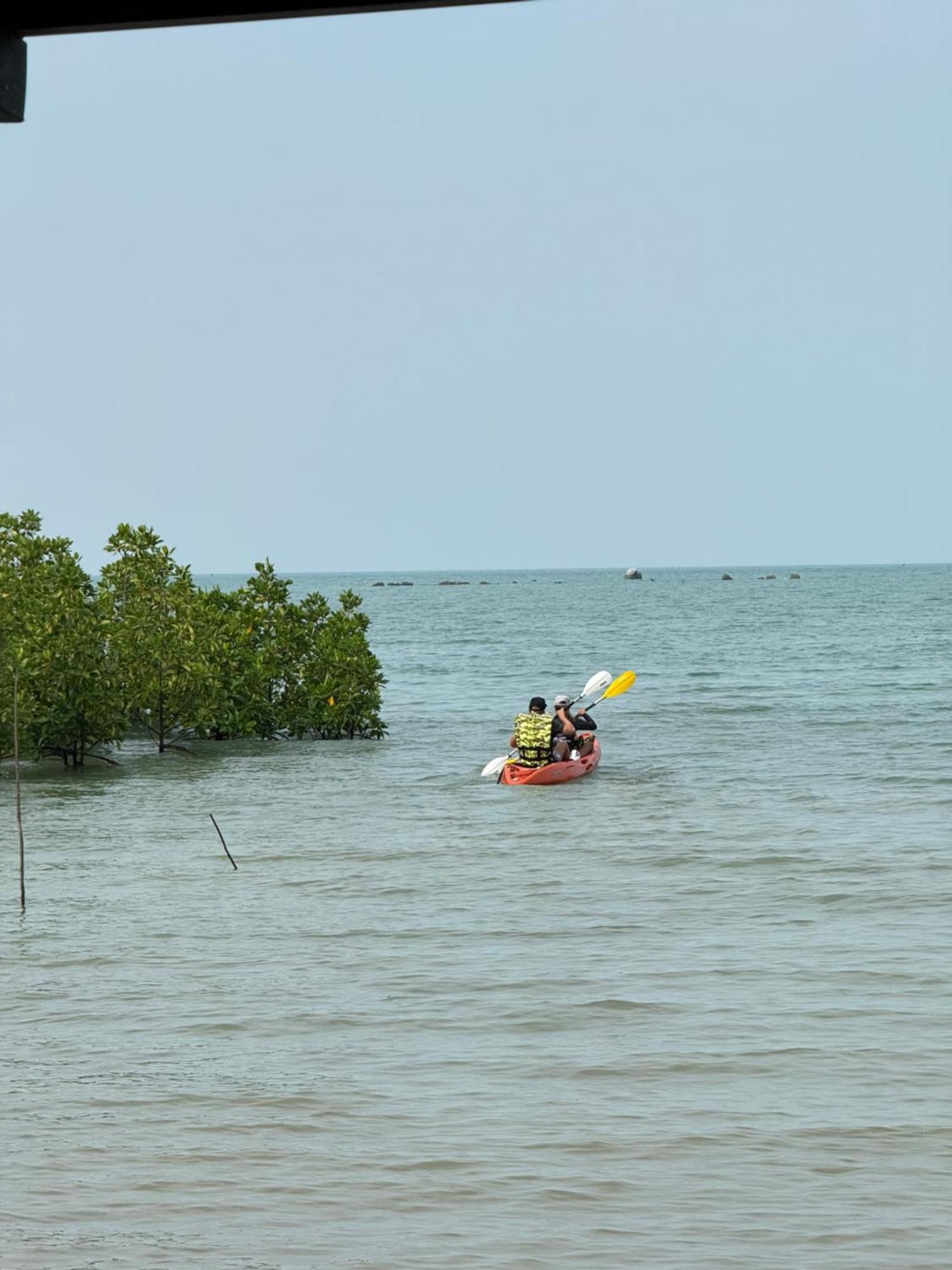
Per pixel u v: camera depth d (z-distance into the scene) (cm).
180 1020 1327
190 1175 962
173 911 1814
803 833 2383
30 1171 970
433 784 3112
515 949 1595
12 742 3256
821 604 15625
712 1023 1296
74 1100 1111
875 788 2927
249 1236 864
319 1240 856
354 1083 1145
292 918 1770
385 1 416
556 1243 850
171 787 3088
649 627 10944
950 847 2219
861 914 1758
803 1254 830
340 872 2083
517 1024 1305
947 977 1438
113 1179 955
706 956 1548
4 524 3706
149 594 3734
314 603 4175
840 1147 995
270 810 2736
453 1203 912
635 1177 948
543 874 2059
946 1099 1085
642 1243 848
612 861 2155
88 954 1587
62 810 2748
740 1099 1097
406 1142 1017
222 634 3950
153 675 3659
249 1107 1094
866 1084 1123
